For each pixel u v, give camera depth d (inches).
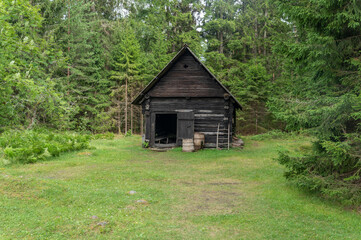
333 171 267.6
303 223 209.5
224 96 673.0
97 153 549.6
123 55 1250.6
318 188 257.8
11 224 190.2
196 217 220.8
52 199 243.6
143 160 512.4
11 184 262.7
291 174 280.5
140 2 1507.1
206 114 692.1
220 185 327.6
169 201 261.6
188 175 382.6
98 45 1234.6
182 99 701.3
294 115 255.1
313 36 271.7
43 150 460.4
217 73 1397.6
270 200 263.7
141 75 1289.4
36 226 189.5
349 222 209.5
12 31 291.1
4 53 288.7
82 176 347.3
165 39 1476.4
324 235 187.8
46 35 957.8
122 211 225.8
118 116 1314.0
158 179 351.9
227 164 463.5
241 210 238.2
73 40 1065.5
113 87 1290.6
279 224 206.4
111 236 179.2
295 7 263.3
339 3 242.5
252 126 1330.0
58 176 343.9
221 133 679.7
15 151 419.5
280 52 309.9
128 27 1322.6
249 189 308.0
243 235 188.1
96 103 1247.5
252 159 505.7
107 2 1466.5
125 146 743.1
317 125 258.7
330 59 261.0
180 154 595.2
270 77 1256.8
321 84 302.2
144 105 722.2
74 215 210.1
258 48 1534.2
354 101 218.1
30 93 296.7
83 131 1141.7
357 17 235.9
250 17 1628.9
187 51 692.7
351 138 234.7
